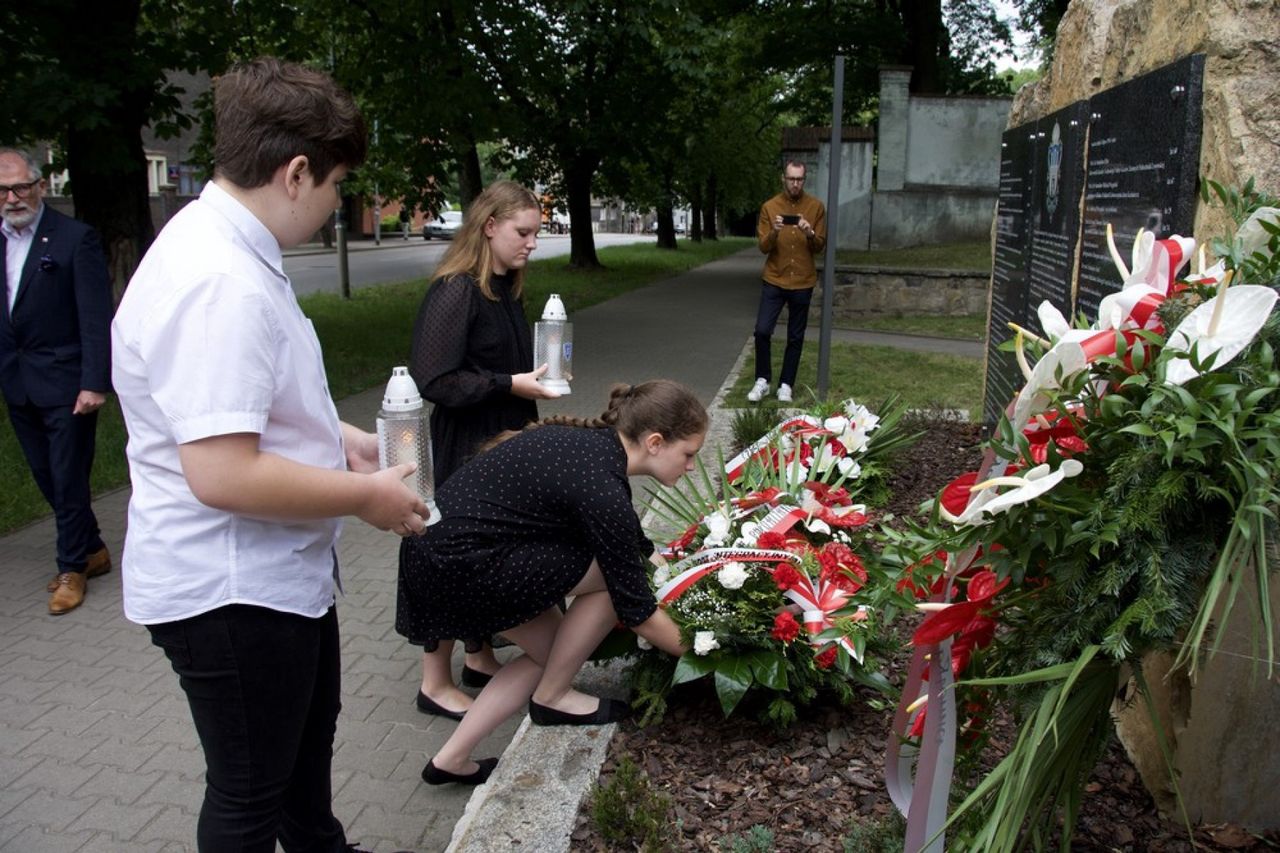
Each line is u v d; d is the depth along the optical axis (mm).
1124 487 1689
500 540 2818
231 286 1779
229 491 1765
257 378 1791
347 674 3947
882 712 3178
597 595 3062
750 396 8594
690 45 19141
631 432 2914
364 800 3121
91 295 4453
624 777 2605
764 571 3148
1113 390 1741
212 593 1878
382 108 13461
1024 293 5797
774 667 2949
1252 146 2707
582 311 16766
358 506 1943
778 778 2807
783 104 29172
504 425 3561
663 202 35250
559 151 20578
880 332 14039
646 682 3217
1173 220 3119
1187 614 1687
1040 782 1859
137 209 9703
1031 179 5680
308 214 1954
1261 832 2488
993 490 1739
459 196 20547
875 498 4859
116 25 8844
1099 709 1893
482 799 2785
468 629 2912
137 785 3217
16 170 4312
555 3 13977
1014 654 1976
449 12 12227
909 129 19281
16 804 3105
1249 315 1604
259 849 2066
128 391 1881
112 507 6043
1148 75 3449
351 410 8648
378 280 23109
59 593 4551
